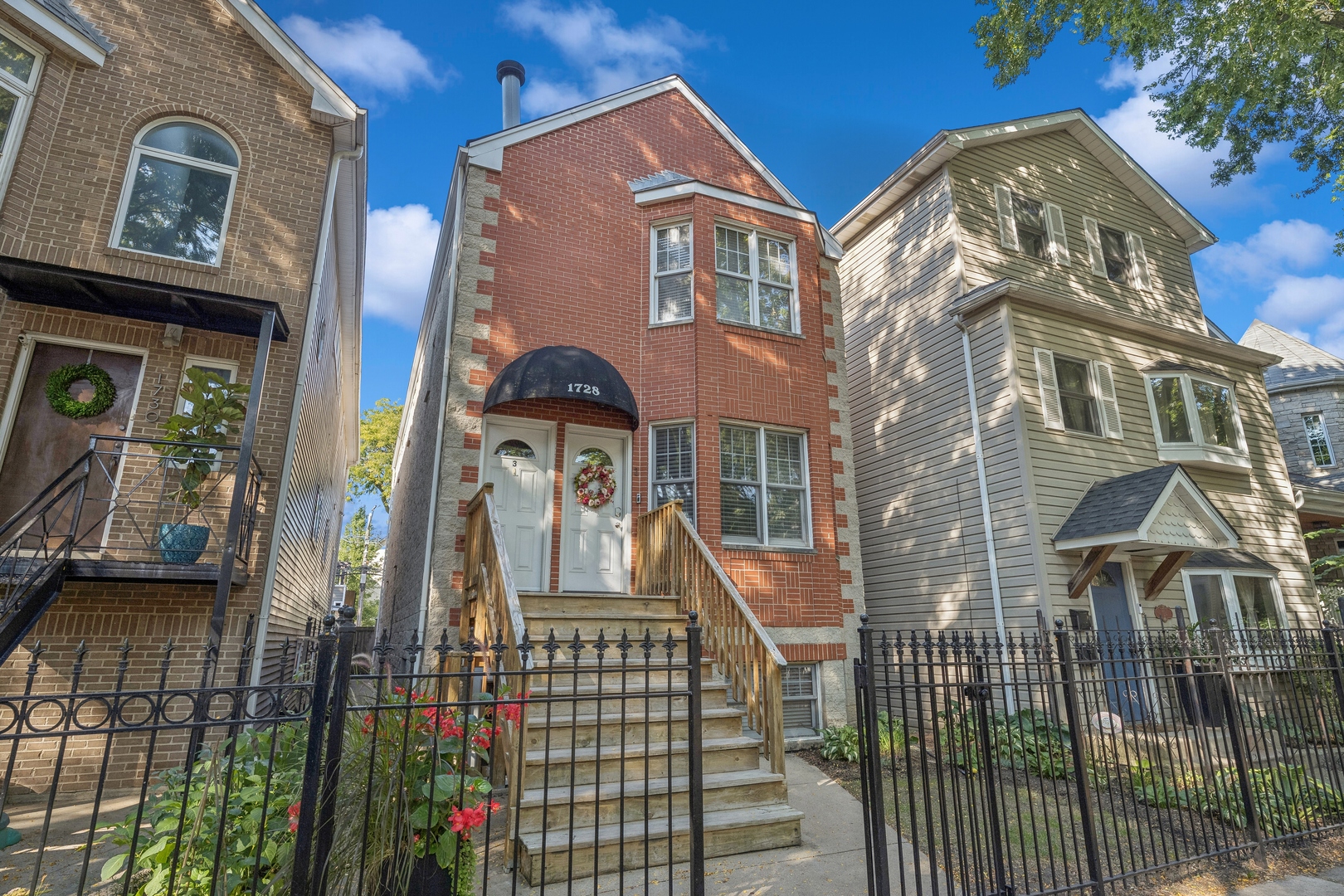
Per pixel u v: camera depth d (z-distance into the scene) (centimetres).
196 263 797
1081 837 553
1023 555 1065
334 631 314
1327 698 692
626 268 1047
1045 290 1295
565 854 435
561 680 625
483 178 982
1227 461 1263
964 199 1320
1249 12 1209
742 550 966
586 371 852
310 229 860
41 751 636
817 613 988
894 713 1167
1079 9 1341
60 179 751
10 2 712
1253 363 1444
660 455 996
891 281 1451
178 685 687
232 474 764
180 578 634
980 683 438
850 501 1076
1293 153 1450
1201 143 1441
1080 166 1503
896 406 1389
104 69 800
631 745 545
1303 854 539
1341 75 1243
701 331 1018
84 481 640
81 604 673
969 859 498
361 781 333
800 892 436
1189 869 503
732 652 663
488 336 920
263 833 281
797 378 1077
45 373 736
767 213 1133
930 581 1239
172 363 774
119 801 612
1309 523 1680
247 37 891
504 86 1417
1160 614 1086
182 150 833
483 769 566
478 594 703
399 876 329
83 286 686
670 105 1180
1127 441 1211
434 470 856
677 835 477
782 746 560
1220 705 579
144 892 319
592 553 932
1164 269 1532
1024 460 1086
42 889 397
